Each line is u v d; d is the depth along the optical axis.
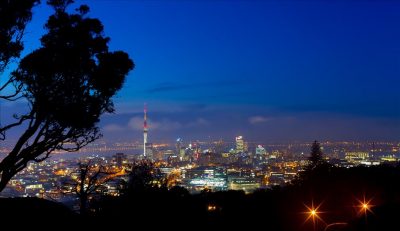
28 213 14.88
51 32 13.80
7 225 13.71
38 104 12.99
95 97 13.80
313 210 18.11
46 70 12.95
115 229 15.41
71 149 13.66
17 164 13.07
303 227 16.44
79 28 13.73
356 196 20.81
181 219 17.12
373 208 14.27
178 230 16.11
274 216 18.56
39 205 15.85
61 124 13.30
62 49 13.52
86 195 18.84
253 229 16.30
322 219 17.39
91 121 13.58
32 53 13.03
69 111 13.08
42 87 13.15
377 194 20.81
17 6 12.43
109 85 13.66
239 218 18.19
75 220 15.54
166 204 17.27
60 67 13.20
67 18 13.84
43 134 13.25
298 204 20.56
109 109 14.13
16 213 14.73
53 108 12.99
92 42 13.93
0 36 12.24
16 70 12.91
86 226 15.12
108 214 16.47
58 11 13.95
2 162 12.80
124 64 13.91
